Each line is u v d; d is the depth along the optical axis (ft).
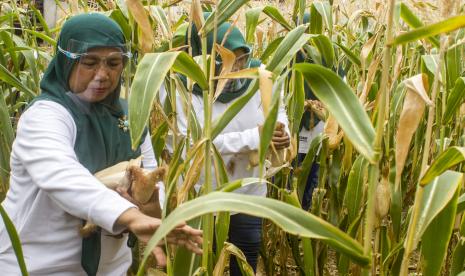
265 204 3.64
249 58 8.02
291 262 12.07
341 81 3.98
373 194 3.86
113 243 5.77
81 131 5.30
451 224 4.75
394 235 7.44
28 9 13.29
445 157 3.95
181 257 5.59
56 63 5.33
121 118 5.72
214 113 8.12
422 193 4.25
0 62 9.57
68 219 5.42
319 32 9.17
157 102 7.39
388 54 3.76
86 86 5.24
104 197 4.76
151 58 4.42
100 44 5.12
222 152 7.98
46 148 4.95
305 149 11.23
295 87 8.14
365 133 3.85
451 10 4.40
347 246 3.69
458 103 6.25
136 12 5.51
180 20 9.78
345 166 7.79
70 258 5.52
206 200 3.69
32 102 5.34
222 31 7.70
